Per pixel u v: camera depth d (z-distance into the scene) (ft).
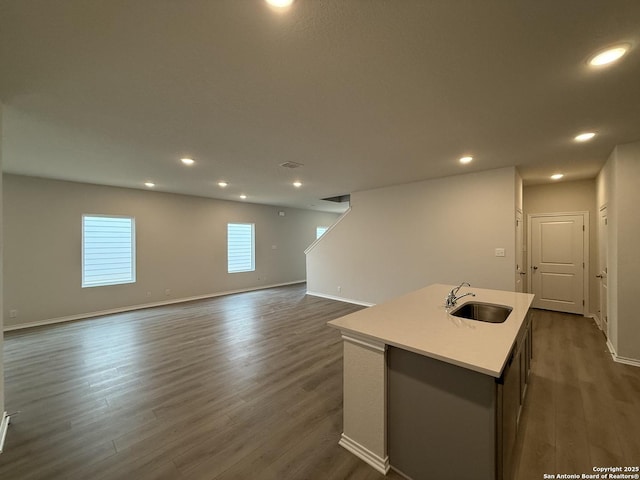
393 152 10.73
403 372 5.07
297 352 10.74
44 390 8.09
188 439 6.05
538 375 8.87
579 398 7.54
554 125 8.21
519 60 5.24
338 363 9.77
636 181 9.57
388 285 17.30
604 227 12.44
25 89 6.12
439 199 15.08
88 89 6.19
